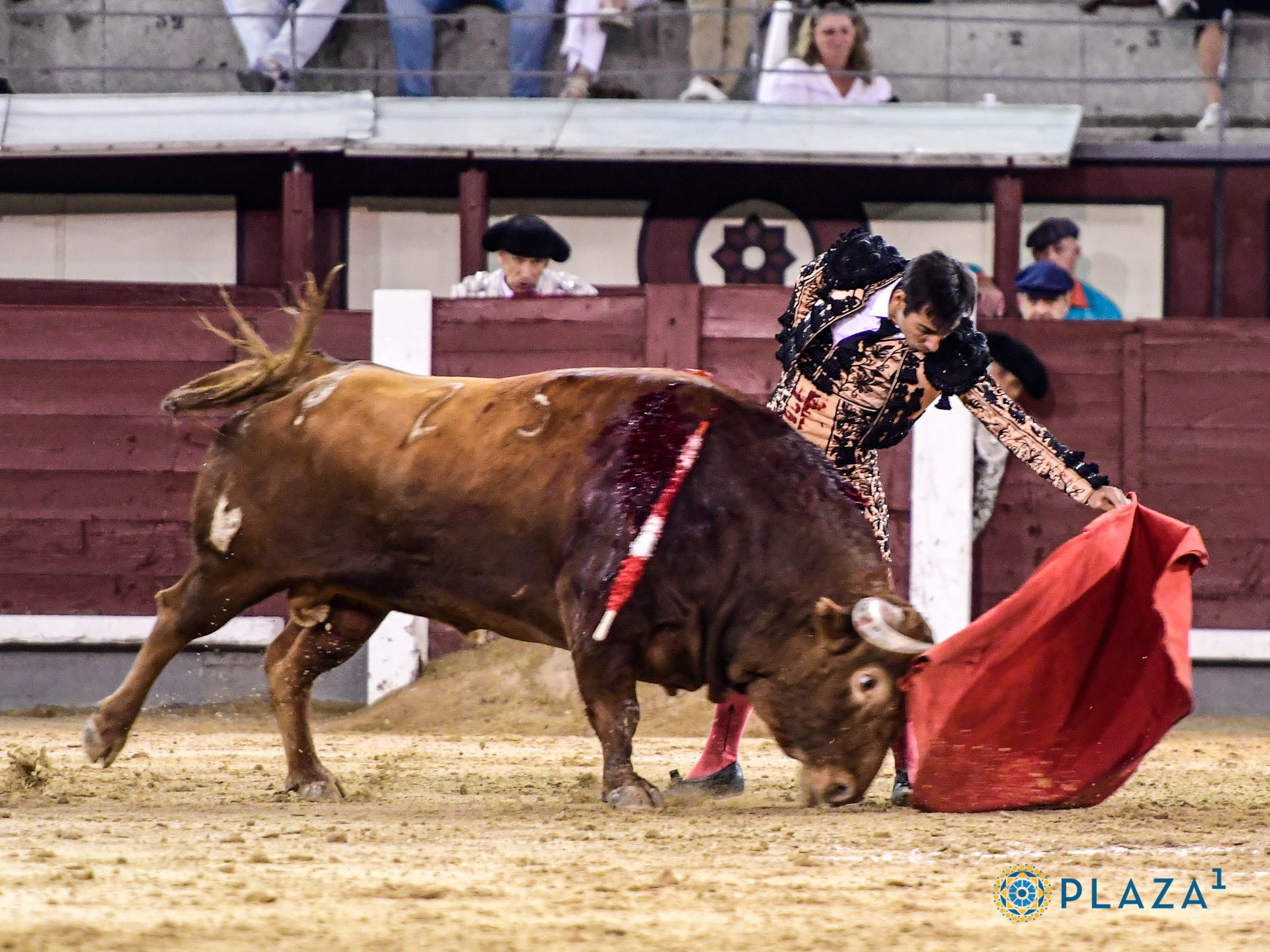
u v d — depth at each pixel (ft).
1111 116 108.47
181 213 99.91
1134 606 42.70
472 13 105.09
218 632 80.02
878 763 41.55
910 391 43.96
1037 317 87.61
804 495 41.65
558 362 79.97
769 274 100.58
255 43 102.37
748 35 102.47
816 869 32.48
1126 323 80.74
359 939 25.38
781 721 41.60
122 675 80.89
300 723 46.80
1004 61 108.78
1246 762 61.62
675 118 94.12
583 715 73.20
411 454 42.96
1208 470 80.94
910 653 39.32
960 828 38.73
